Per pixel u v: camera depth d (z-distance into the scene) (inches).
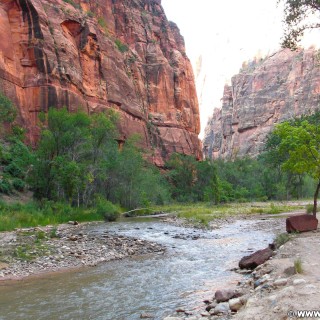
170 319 245.0
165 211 1895.9
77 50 2765.7
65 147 1606.8
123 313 285.7
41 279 423.2
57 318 278.4
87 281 405.1
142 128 3393.2
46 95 2244.1
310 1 837.8
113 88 3065.9
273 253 433.1
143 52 4074.8
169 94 4094.5
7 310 302.8
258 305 222.5
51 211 1221.1
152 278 411.5
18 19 2300.7
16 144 1861.5
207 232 852.0
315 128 652.7
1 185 1503.4
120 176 2042.3
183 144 3934.5
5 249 575.5
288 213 1348.4
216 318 237.0
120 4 3986.2
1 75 2043.6
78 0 3191.4
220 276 405.1
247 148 6574.8
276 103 6673.2
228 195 2866.6
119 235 789.9
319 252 390.3
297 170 646.5
